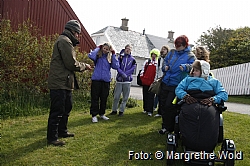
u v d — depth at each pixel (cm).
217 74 2097
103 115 696
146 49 3506
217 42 3556
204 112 395
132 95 1501
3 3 894
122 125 631
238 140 536
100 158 427
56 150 449
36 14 965
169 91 540
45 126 605
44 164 395
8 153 430
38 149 451
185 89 439
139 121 684
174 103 480
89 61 944
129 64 733
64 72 470
